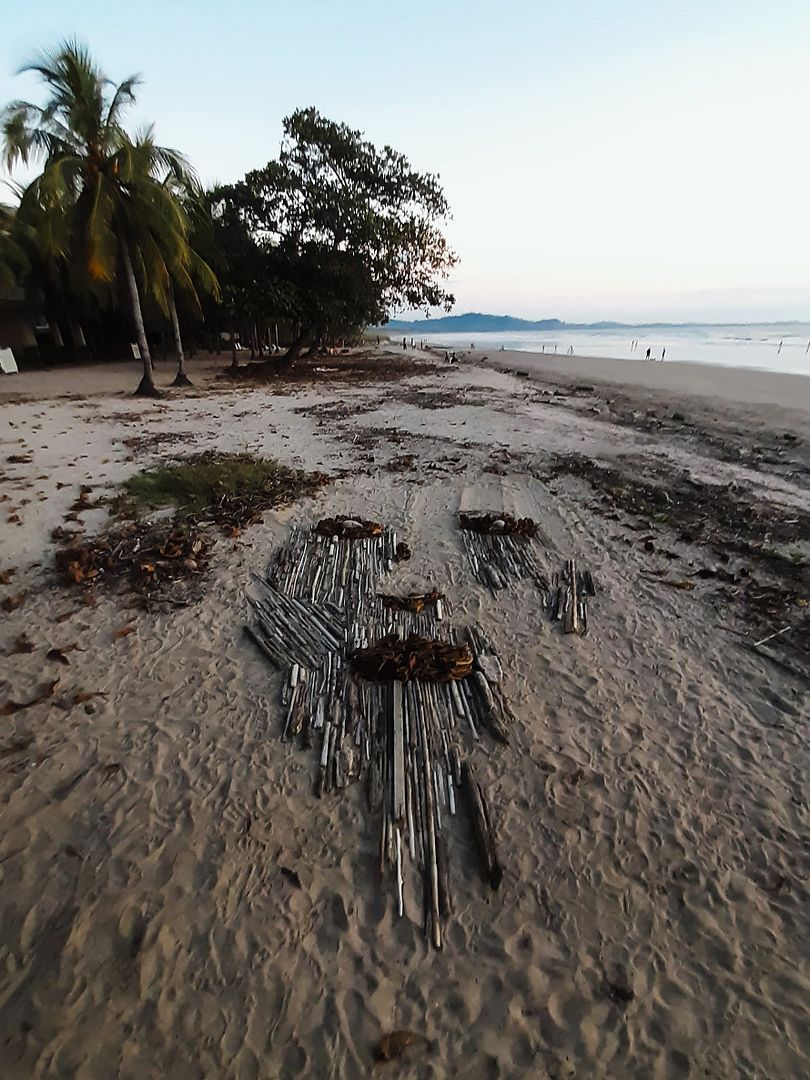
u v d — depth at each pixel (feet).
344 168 79.82
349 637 18.58
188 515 27.12
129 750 14.21
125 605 20.29
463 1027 9.09
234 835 12.07
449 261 91.76
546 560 24.03
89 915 10.55
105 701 15.83
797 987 9.56
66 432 43.04
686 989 9.55
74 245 64.23
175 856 11.62
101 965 9.80
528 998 9.44
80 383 71.72
